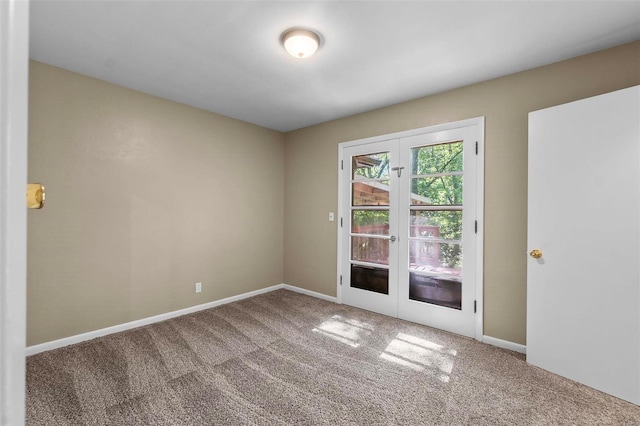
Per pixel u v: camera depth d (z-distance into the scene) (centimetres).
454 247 294
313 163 411
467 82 276
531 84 249
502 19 186
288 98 317
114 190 284
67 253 258
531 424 172
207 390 200
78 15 184
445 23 191
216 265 366
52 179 250
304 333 290
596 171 202
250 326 305
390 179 336
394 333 291
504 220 263
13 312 35
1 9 34
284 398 193
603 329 199
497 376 219
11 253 35
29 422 169
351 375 220
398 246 330
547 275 225
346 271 375
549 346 224
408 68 250
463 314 287
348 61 239
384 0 170
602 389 199
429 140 306
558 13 180
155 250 312
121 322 290
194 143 344
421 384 209
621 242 192
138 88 293
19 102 36
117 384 205
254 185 409
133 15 184
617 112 194
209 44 216
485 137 272
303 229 423
